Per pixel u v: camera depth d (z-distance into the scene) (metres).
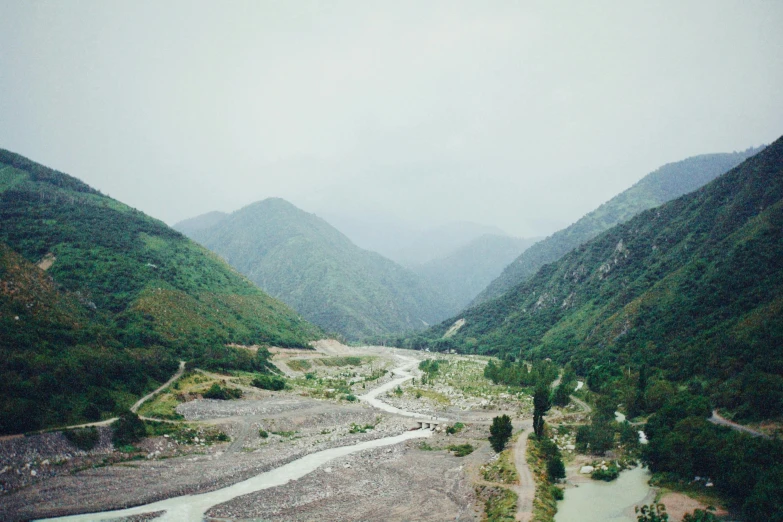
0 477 67.62
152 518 63.94
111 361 110.69
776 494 57.78
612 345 173.25
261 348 191.62
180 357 147.50
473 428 118.31
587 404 134.62
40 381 86.94
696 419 84.56
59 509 64.56
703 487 70.31
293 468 89.00
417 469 88.31
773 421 83.06
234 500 71.25
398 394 163.38
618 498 69.94
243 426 107.88
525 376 172.50
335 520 64.50
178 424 99.31
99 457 80.56
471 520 63.31
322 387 166.38
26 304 115.00
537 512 61.72
